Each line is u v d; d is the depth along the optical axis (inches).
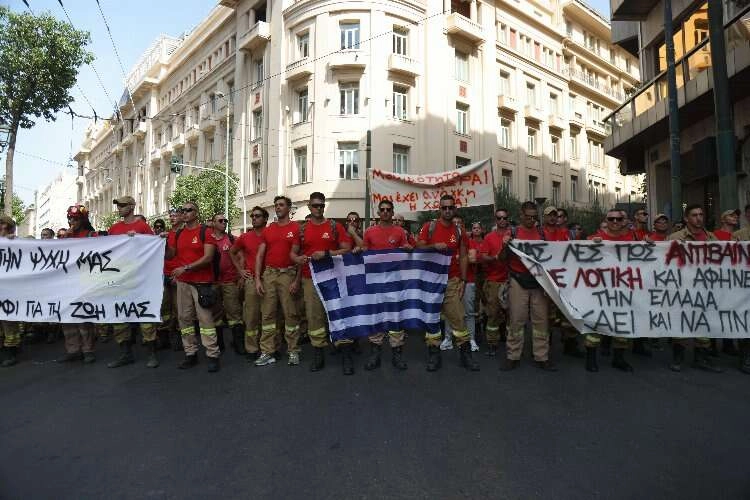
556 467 132.3
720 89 302.0
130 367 247.3
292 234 241.0
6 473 132.6
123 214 274.4
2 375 238.5
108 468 134.5
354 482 125.0
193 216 236.8
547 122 1354.6
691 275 236.2
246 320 260.1
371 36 995.9
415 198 391.2
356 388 203.0
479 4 1175.6
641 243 237.3
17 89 983.0
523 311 228.1
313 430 158.4
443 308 237.0
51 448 148.4
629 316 230.8
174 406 184.1
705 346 231.6
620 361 231.5
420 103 1050.1
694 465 133.0
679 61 461.1
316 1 1016.9
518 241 232.8
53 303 253.8
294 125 1059.3
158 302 248.5
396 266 238.2
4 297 254.7
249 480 126.6
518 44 1284.4
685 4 503.5
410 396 191.6
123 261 253.6
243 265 267.4
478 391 197.6
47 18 967.6
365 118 992.2
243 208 1190.3
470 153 1128.2
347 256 236.1
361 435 154.0
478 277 311.4
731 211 263.4
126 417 173.5
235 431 158.7
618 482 124.2
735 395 191.5
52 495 120.6
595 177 1549.0
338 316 228.7
